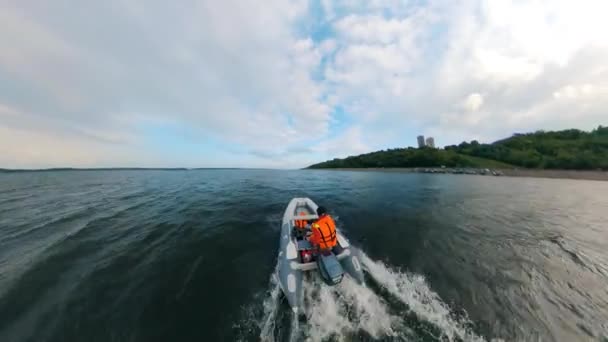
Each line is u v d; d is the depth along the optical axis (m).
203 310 3.75
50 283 4.41
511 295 4.05
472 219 8.36
